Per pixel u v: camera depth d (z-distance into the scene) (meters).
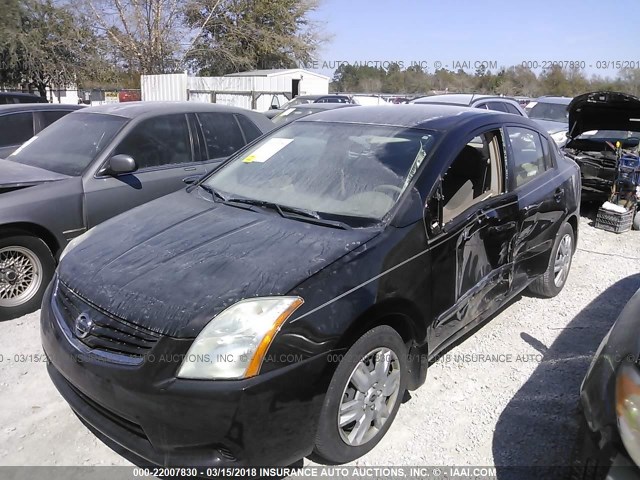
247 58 31.25
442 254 3.06
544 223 4.22
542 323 4.33
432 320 3.04
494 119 3.85
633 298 2.62
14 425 3.01
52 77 25.97
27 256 4.36
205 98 22.34
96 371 2.41
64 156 5.04
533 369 3.63
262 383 2.26
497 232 3.57
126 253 2.87
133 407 2.32
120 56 28.52
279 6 31.39
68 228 4.55
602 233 7.32
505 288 3.86
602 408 2.10
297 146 3.79
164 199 3.68
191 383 2.24
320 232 2.89
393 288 2.73
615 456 1.98
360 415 2.70
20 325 4.20
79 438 2.92
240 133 6.09
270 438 2.31
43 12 25.38
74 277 2.79
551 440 2.92
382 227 2.89
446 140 3.37
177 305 2.39
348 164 3.42
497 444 2.89
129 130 5.11
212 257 2.70
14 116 6.77
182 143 5.50
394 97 17.84
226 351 2.27
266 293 2.41
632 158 7.41
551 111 13.06
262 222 3.07
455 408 3.20
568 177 4.69
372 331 2.66
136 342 2.38
